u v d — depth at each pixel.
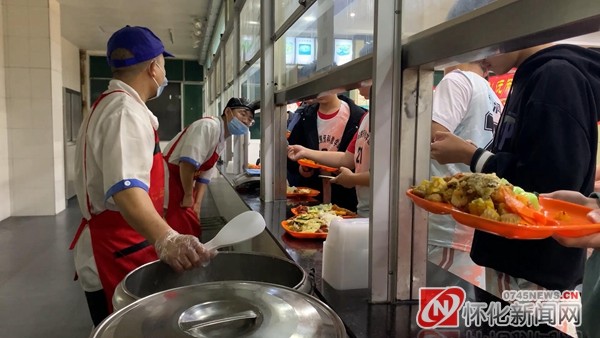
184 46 10.13
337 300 1.10
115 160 1.28
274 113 2.58
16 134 5.53
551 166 1.02
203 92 11.62
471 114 1.64
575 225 0.68
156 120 1.58
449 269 1.75
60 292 3.14
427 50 0.93
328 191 2.77
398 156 1.03
